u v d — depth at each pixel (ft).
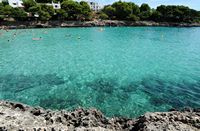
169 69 77.56
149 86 59.62
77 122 31.76
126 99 51.01
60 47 124.77
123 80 64.34
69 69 75.61
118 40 161.99
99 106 47.32
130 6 376.27
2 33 196.95
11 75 68.08
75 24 294.87
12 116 29.86
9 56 97.25
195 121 30.14
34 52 107.86
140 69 76.95
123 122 35.70
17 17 275.39
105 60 91.25
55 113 34.53
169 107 47.19
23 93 53.93
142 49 122.52
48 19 287.69
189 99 51.37
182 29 305.53
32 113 35.78
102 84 60.70
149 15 387.14
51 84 60.18
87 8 337.72
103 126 32.65
